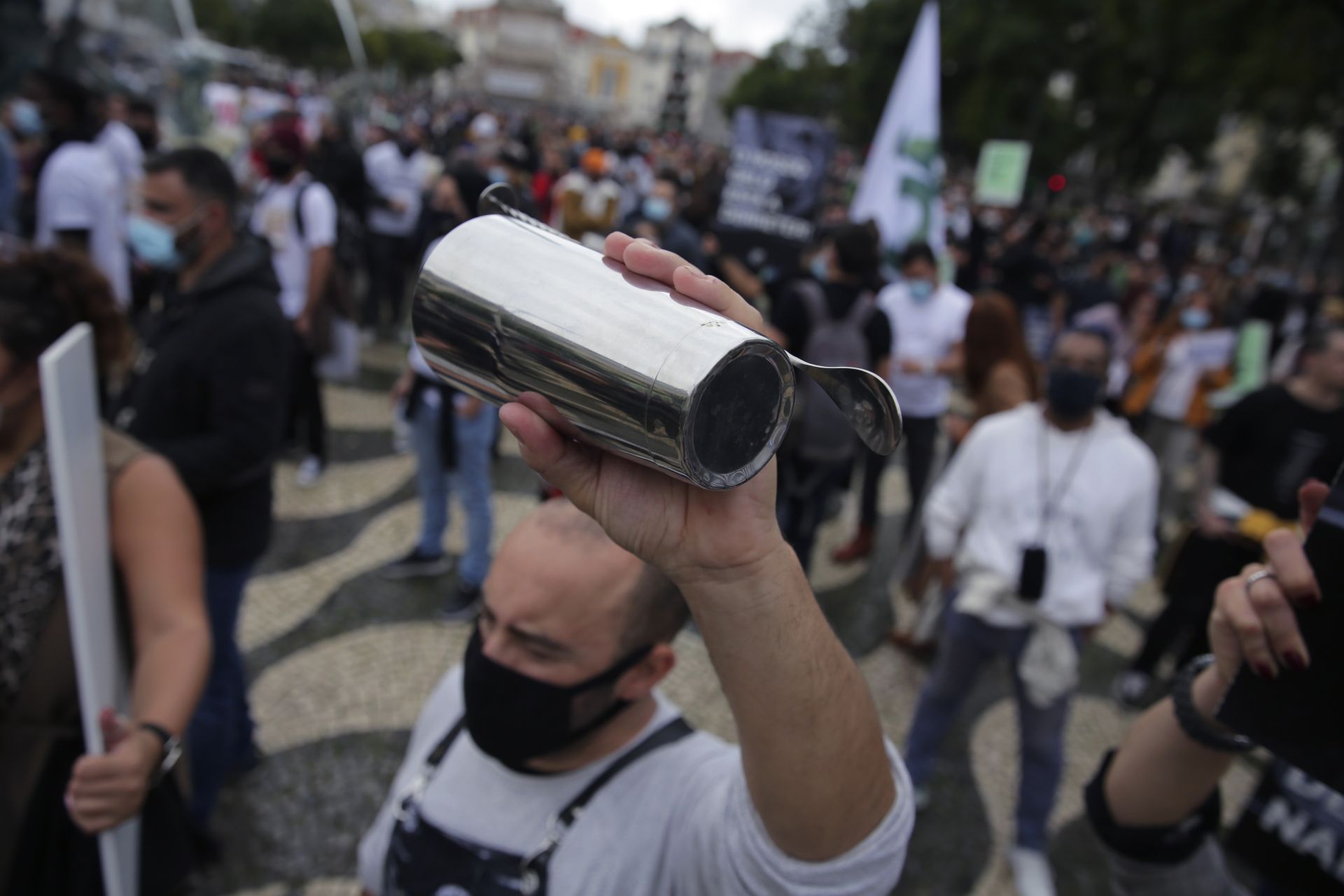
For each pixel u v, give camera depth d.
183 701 1.28
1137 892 1.05
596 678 1.01
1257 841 1.56
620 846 1.00
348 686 2.87
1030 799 2.35
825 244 5.69
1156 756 0.98
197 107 8.50
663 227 3.98
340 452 4.61
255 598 3.27
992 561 2.30
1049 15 26.48
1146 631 3.33
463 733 1.19
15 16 6.37
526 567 1.01
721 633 0.68
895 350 3.91
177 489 1.42
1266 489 2.85
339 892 2.15
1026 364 2.96
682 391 0.49
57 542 1.29
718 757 1.04
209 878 2.13
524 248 0.60
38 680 1.28
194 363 1.97
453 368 0.63
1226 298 7.73
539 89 73.69
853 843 0.75
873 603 3.79
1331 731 0.70
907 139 5.55
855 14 34.12
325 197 3.91
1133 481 2.24
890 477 5.23
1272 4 14.51
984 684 3.37
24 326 1.27
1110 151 31.61
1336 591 0.71
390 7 70.56
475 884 1.04
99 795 1.17
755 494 0.65
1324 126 18.22
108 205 4.18
